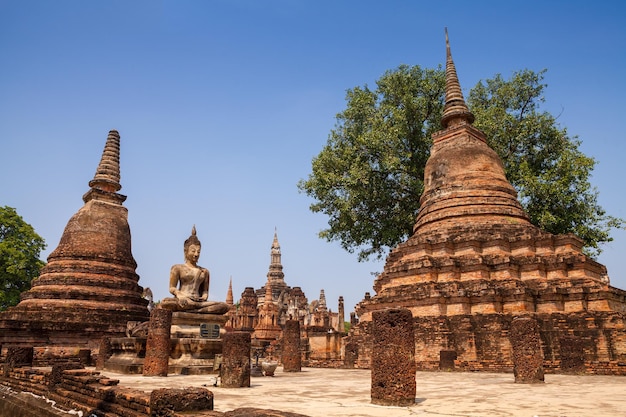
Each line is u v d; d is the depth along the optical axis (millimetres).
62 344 26422
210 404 8984
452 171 29391
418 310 24422
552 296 22547
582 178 33531
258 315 66750
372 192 36688
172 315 20047
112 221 31781
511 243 25656
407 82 38688
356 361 26219
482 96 40875
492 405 9883
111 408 10555
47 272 29781
